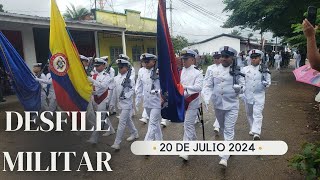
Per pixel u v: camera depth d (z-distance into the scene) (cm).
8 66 755
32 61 1434
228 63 536
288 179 464
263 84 661
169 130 748
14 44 1359
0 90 1202
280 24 1709
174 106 506
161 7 486
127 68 623
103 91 653
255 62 677
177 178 479
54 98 787
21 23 1265
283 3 1517
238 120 838
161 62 500
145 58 598
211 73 549
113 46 2039
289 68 3103
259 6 1631
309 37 260
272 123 796
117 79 625
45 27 1462
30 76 778
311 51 258
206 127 778
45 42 1520
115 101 713
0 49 748
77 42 1728
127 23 2316
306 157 414
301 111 945
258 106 661
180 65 592
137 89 662
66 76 620
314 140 638
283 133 698
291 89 1478
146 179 479
